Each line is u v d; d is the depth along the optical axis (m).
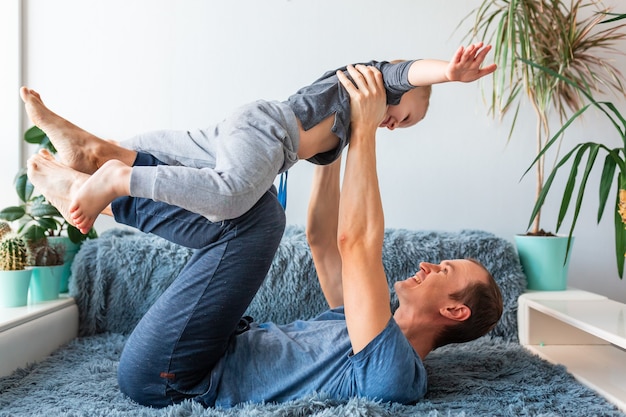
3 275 1.83
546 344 1.93
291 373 1.33
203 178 1.12
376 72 1.36
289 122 1.23
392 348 1.24
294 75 2.38
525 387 1.41
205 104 2.38
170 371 1.29
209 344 1.29
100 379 1.51
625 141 1.71
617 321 1.52
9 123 2.32
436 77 1.25
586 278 2.41
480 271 1.51
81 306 2.03
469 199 2.39
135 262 2.04
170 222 1.28
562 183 2.41
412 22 2.38
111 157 1.28
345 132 1.31
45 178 1.20
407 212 2.39
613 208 2.41
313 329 1.46
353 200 1.30
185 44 2.37
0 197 2.32
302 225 2.33
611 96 2.40
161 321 1.28
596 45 2.21
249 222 1.28
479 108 2.39
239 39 2.37
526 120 2.40
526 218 2.40
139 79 2.37
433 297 1.48
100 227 2.35
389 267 2.06
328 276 1.71
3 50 2.32
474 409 1.25
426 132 2.38
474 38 2.37
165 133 1.34
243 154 1.14
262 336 1.42
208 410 1.21
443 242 2.09
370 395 1.26
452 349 1.85
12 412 1.24
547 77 2.16
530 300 1.91
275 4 2.37
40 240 2.00
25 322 1.68
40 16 2.36
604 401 1.35
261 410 1.20
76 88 2.37
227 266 1.28
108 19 2.36
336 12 2.37
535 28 2.17
